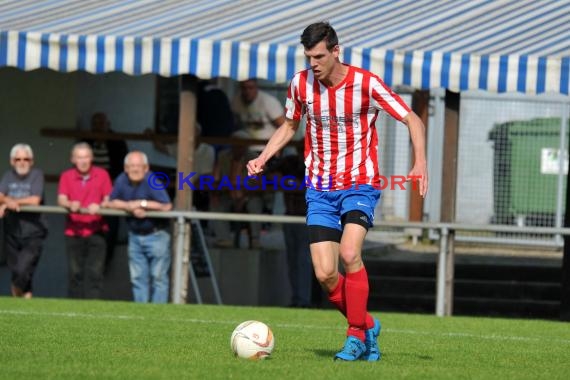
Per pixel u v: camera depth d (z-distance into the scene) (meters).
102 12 45.81
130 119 55.47
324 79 22.38
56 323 30.95
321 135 22.81
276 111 52.50
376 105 22.44
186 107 42.78
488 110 56.00
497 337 31.33
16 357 22.80
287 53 40.44
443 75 39.84
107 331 29.09
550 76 39.34
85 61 41.81
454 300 53.25
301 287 49.16
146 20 44.12
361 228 22.31
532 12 44.25
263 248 52.91
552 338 31.70
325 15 44.34
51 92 53.59
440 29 42.34
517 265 54.94
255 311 37.78
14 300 39.44
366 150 22.72
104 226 46.22
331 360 23.27
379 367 22.11
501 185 56.09
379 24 42.97
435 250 59.00
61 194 45.34
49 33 42.00
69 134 52.47
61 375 20.25
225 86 59.81
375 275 55.62
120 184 44.00
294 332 30.66
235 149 51.38
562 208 55.62
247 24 43.16
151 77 55.88
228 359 22.98
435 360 24.52
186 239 42.38
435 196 58.16
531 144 55.78
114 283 51.78
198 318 34.44
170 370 21.08
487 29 42.41
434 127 57.78
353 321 22.81
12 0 48.28
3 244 52.75
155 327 30.72
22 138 53.44
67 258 47.50
